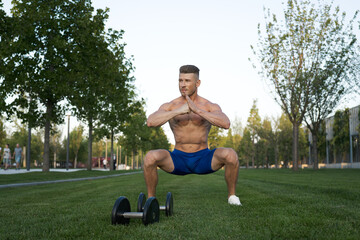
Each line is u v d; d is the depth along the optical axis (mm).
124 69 21859
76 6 17828
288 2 24188
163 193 6418
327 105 26859
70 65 17469
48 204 4973
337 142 40625
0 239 2584
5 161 25938
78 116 19516
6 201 5480
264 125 53656
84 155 70562
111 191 7434
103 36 19016
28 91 17156
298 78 23812
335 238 2451
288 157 55344
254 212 3738
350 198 5125
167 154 4203
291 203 4570
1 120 40125
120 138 44469
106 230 2814
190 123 4199
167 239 2459
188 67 4227
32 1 16562
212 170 4367
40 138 58125
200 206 4352
